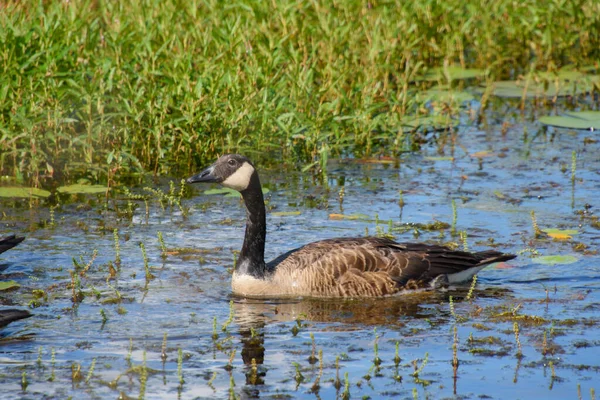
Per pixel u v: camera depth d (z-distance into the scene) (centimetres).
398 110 2023
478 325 1087
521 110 2177
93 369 962
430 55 2492
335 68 1995
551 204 1559
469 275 1253
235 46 1897
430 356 1002
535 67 2456
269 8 2181
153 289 1208
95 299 1167
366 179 1719
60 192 1628
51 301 1157
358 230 1440
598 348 1019
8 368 966
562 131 2028
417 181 1698
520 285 1230
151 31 1956
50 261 1304
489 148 1903
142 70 1914
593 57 2523
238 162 1210
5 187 1623
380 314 1136
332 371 964
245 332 1068
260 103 1847
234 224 1483
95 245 1373
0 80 1742
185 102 1783
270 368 970
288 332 1072
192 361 987
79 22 1927
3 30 1814
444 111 2102
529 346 1026
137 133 1786
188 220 1499
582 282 1234
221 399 900
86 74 1852
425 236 1405
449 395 906
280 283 1201
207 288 1219
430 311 1145
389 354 1005
